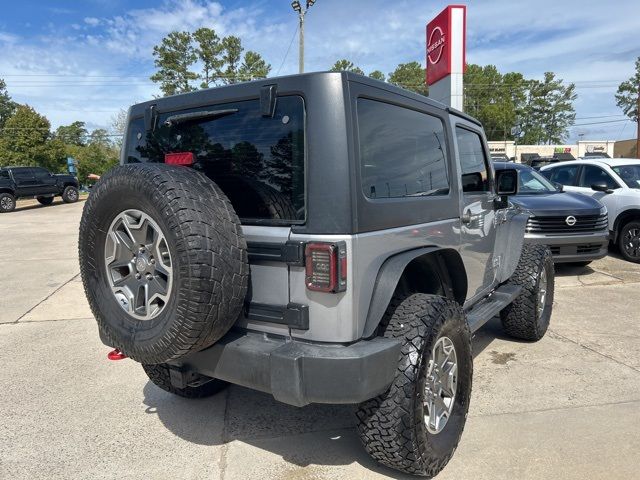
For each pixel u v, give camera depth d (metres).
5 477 2.75
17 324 5.69
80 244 2.60
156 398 3.72
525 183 8.52
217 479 2.69
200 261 2.11
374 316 2.35
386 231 2.45
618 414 3.30
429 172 3.02
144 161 3.06
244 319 2.48
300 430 3.20
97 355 4.66
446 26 12.59
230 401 3.64
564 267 8.27
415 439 2.38
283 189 2.36
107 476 2.74
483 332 5.06
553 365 4.16
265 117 2.42
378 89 2.51
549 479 2.62
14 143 48.81
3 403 3.67
